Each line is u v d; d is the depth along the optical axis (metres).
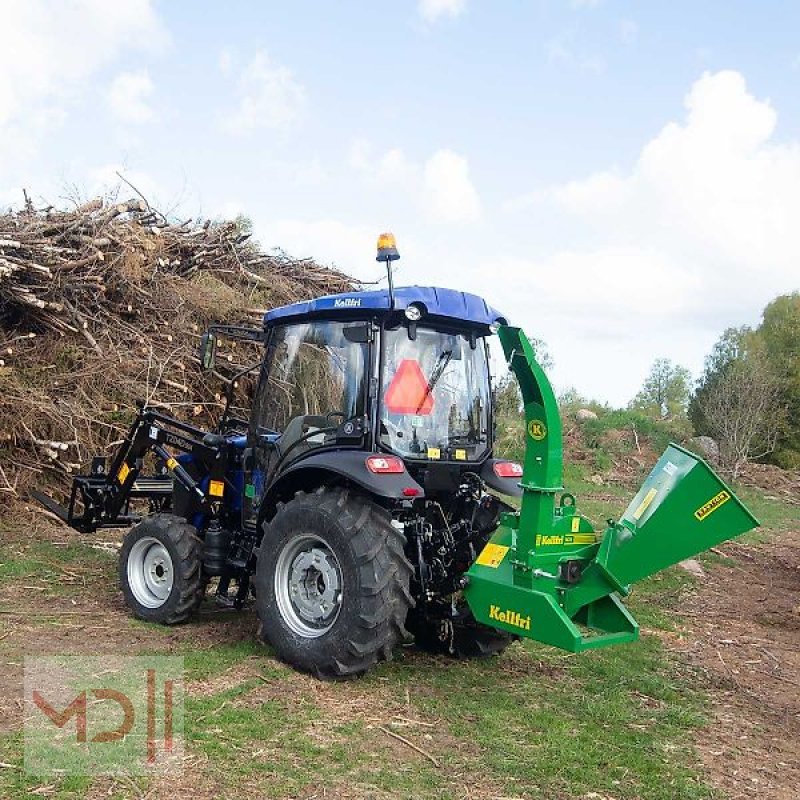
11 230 9.16
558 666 5.59
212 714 4.24
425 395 5.33
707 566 10.20
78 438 8.77
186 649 5.29
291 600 5.11
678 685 5.42
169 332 9.88
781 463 26.70
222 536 5.89
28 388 8.69
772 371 25.56
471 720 4.49
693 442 23.03
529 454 4.67
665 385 51.03
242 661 5.09
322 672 4.86
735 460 22.17
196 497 6.44
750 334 34.50
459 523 5.26
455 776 3.80
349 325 5.32
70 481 9.10
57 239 9.30
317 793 3.52
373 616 4.68
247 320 10.54
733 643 6.65
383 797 3.54
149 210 10.48
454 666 5.45
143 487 7.05
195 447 6.29
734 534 4.34
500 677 5.27
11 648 5.13
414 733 4.25
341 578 4.82
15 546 7.92
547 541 4.67
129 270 9.38
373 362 5.11
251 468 5.86
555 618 4.44
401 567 4.80
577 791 3.75
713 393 23.66
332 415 5.30
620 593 4.59
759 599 8.60
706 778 3.99
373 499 5.04
